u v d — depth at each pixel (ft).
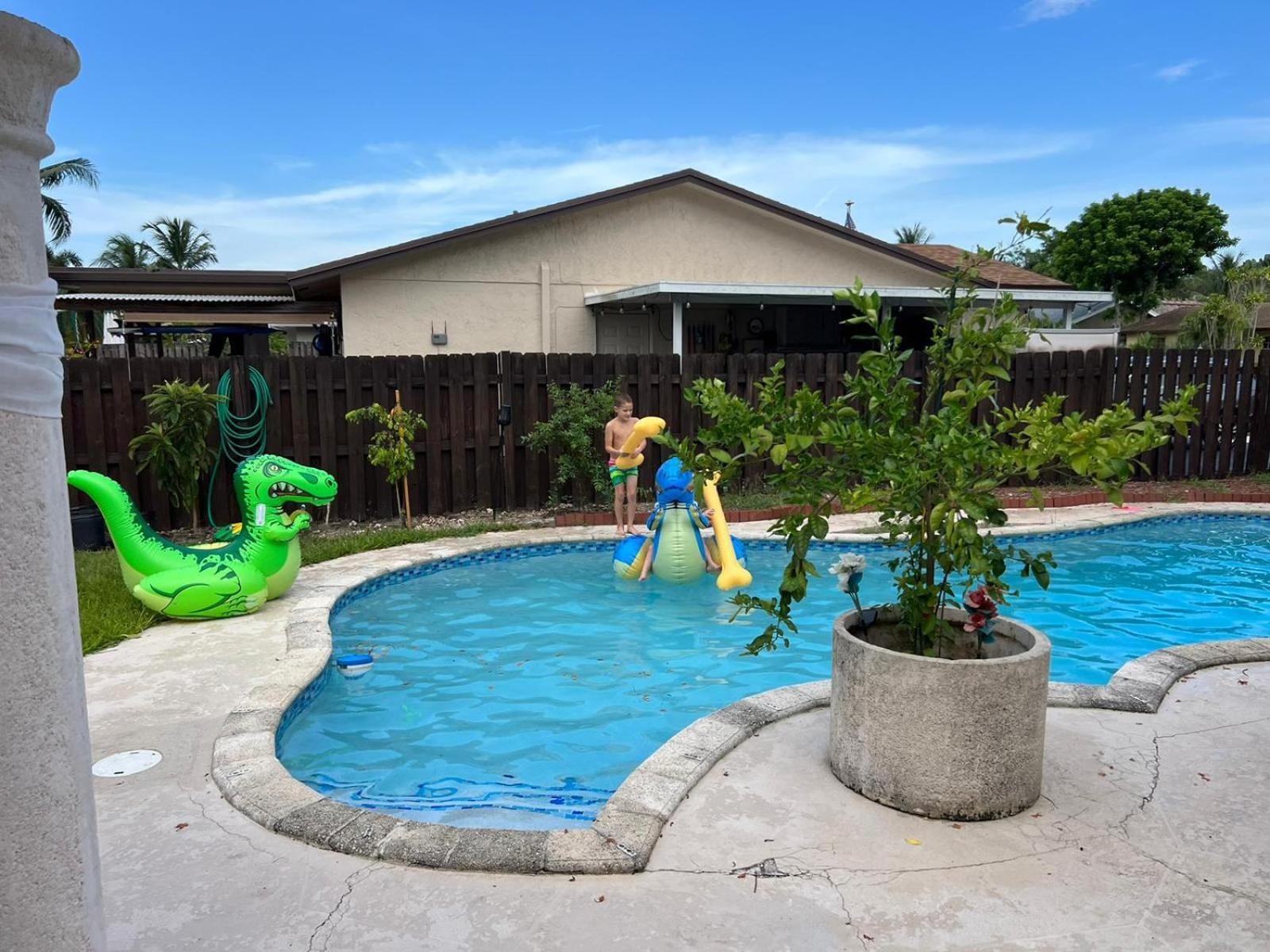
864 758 12.05
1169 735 14.02
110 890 10.08
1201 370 44.16
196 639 20.26
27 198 5.32
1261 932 9.06
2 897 5.46
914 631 13.11
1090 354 42.88
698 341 62.90
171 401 31.40
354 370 35.47
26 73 5.08
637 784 12.21
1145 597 26.50
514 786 14.55
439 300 50.03
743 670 20.42
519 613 24.98
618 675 20.08
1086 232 120.67
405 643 22.34
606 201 50.98
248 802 12.04
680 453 12.62
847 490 12.35
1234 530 35.35
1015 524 34.19
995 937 9.03
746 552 32.35
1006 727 11.27
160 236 152.97
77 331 93.66
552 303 52.26
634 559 28.04
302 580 26.37
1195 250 115.24
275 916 9.57
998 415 13.17
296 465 23.45
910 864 10.39
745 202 53.67
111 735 14.71
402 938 9.16
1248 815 11.44
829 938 9.05
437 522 36.17
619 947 8.94
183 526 33.94
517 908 9.66
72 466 32.27
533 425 37.99
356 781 14.73
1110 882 9.97
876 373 12.61
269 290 48.73
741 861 10.52
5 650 5.31
